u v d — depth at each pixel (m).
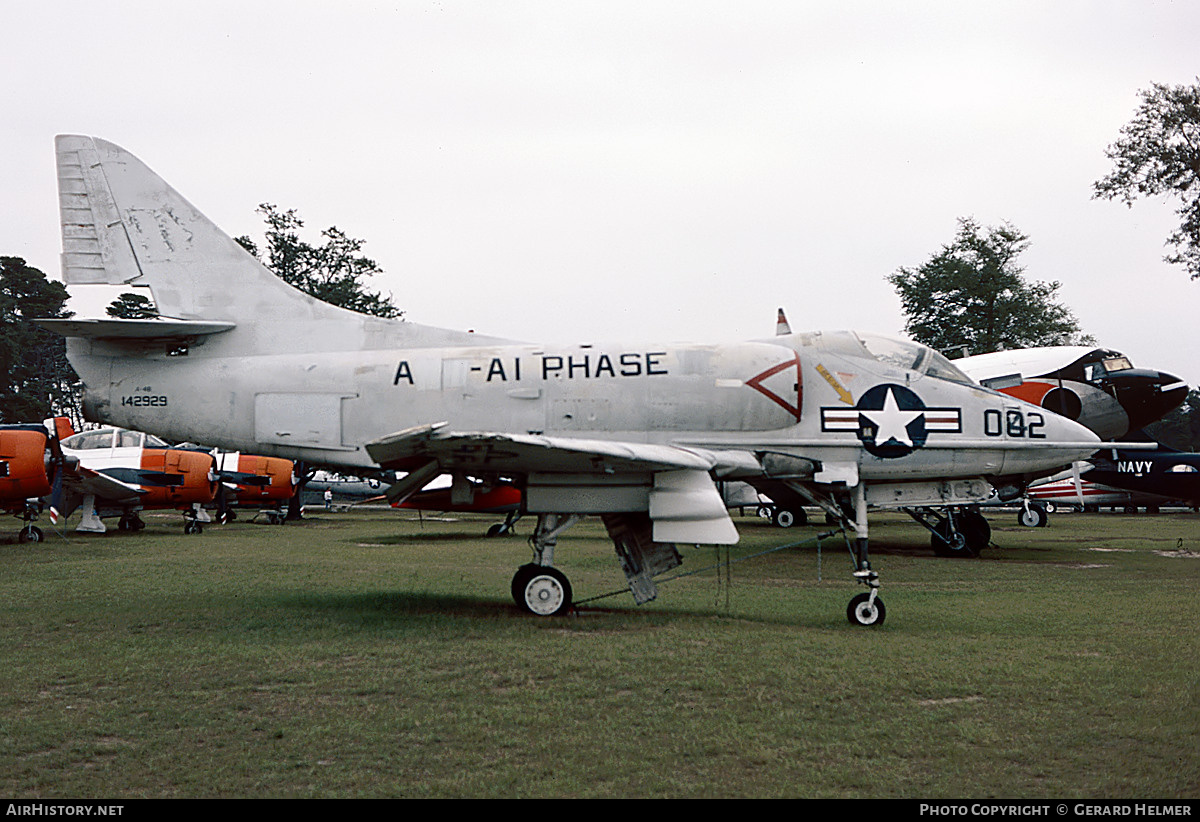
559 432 11.20
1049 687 6.64
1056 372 24.27
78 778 4.86
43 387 60.53
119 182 12.04
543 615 9.80
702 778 4.86
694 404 11.27
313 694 6.49
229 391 11.45
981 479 14.03
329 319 11.85
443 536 23.34
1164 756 5.19
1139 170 35.97
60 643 8.21
